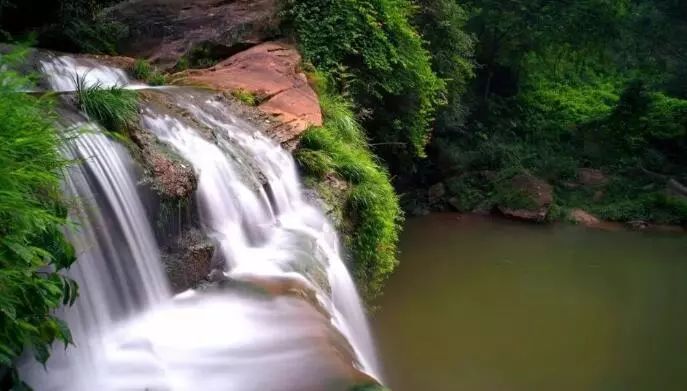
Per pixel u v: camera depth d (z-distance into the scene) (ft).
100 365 12.71
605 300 39.09
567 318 35.99
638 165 71.00
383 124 42.16
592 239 55.01
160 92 22.45
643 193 65.92
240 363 13.03
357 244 24.82
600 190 67.62
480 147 71.05
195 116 21.52
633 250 51.57
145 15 40.40
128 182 15.39
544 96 86.17
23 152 10.23
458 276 42.83
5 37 31.76
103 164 14.74
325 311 16.16
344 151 26.81
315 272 18.16
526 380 28.73
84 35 36.50
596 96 88.74
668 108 75.10
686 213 60.59
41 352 9.53
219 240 17.58
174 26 39.09
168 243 16.17
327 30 36.45
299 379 12.46
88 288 12.89
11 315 8.52
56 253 10.60
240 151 21.38
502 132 76.18
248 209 19.57
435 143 67.21
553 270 45.06
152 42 38.37
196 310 15.02
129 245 14.52
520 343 32.60
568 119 81.46
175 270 15.76
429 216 62.03
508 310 36.91
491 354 31.17
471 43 55.57
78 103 16.35
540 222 60.34
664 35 90.43
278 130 24.68
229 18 39.32
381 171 33.55
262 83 29.22
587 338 33.42
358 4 37.47
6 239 9.02
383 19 38.47
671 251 51.34
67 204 12.16
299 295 16.17
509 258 47.83
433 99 45.55
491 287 40.83
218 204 18.51
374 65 36.86
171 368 12.83
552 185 68.18
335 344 14.11
